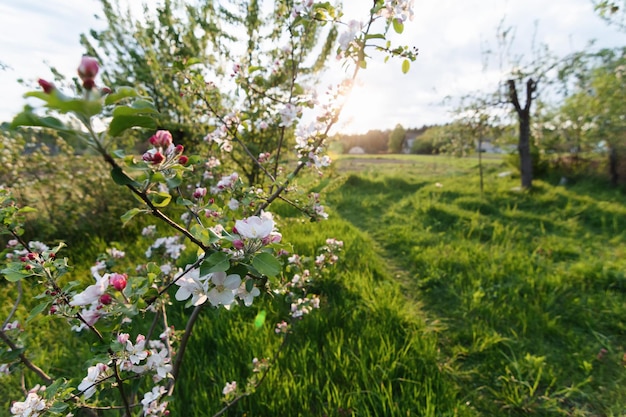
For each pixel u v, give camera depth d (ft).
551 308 11.04
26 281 11.41
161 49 20.39
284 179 5.99
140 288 3.20
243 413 6.65
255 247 3.07
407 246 17.01
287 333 7.48
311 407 7.10
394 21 5.09
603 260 14.52
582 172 32.37
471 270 13.62
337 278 11.97
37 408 3.56
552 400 7.57
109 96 2.02
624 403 7.61
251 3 15.87
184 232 3.11
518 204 25.30
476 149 34.65
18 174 14.97
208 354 8.53
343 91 6.10
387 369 7.67
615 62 24.76
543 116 33.17
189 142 19.43
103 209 17.74
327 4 5.24
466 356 9.16
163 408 4.61
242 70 7.07
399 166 60.18
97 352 3.61
